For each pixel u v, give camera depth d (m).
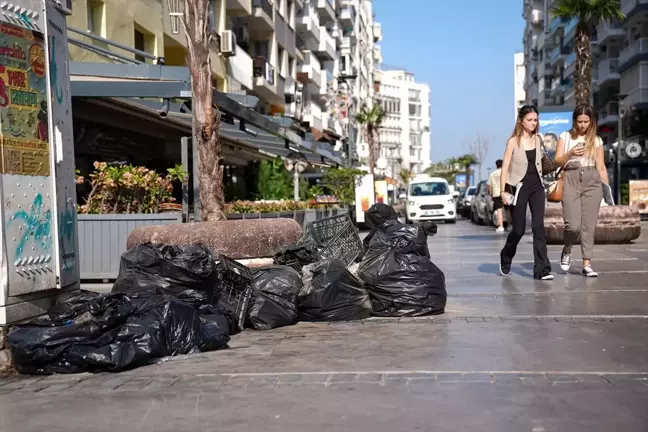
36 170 6.52
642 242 16.97
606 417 4.16
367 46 108.94
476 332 6.69
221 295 7.35
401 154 175.88
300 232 9.88
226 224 8.96
